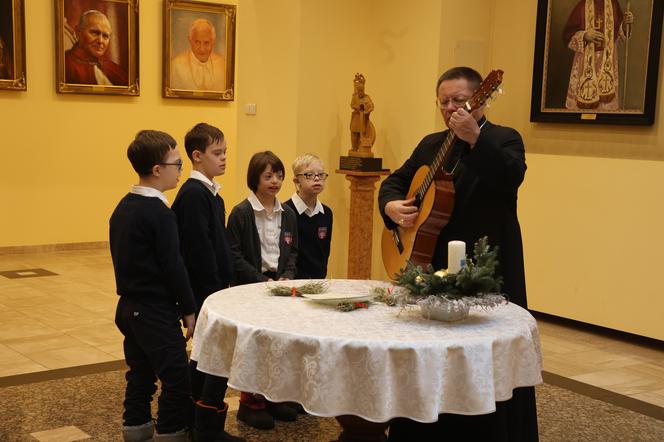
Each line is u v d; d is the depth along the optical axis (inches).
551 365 204.7
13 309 249.3
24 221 348.5
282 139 251.6
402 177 135.3
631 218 227.8
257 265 157.3
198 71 386.3
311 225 169.5
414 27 245.0
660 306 222.5
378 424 113.7
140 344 127.0
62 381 178.1
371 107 238.8
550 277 247.4
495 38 259.4
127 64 363.9
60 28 343.9
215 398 132.2
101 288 284.5
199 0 381.7
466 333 96.3
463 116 110.1
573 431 157.4
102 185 366.6
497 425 114.0
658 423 163.6
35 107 345.1
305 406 93.0
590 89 238.7
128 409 130.6
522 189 253.3
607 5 232.5
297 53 244.7
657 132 227.3
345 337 92.6
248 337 97.3
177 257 127.1
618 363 209.0
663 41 223.1
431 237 118.5
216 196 143.9
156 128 379.9
